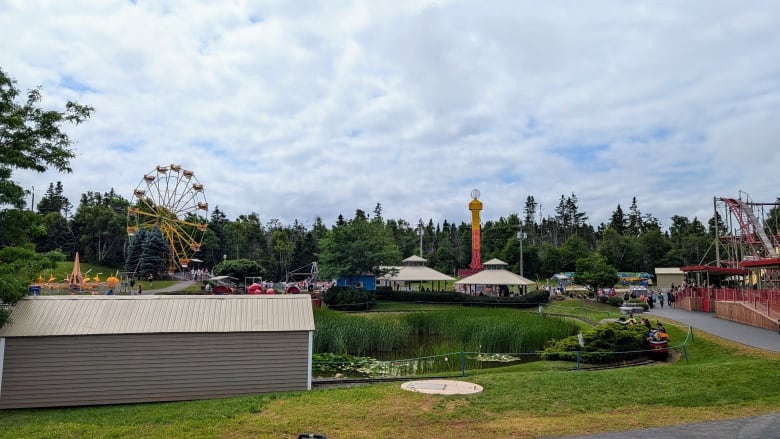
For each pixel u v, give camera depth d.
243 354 20.48
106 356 19.42
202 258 123.44
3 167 19.30
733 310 36.72
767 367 19.31
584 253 98.31
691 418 13.62
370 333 33.22
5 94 19.12
